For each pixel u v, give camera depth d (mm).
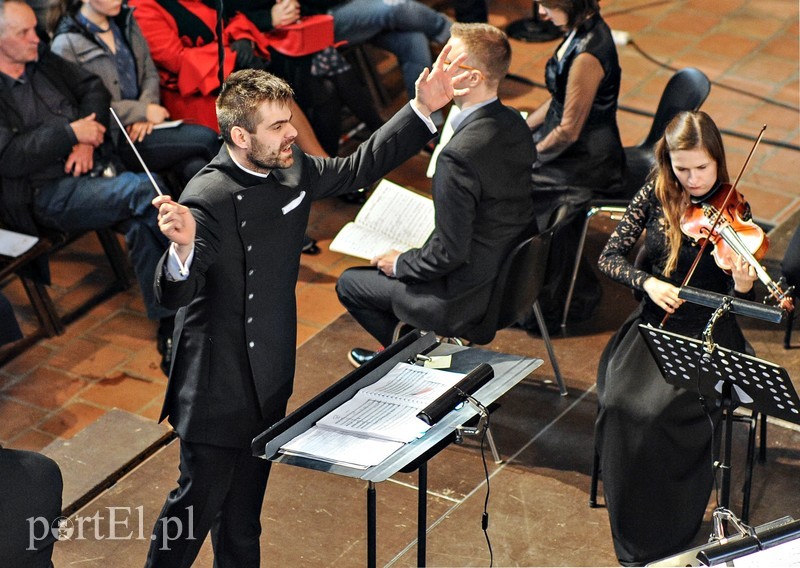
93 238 16969
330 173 10195
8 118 14195
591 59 13875
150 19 15859
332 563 11219
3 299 13727
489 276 12062
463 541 11391
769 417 12750
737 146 18172
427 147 18484
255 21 16875
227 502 10156
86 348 14789
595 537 11406
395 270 12359
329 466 8461
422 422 8750
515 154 11781
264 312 9609
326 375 13836
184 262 8781
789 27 21625
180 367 9703
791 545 8320
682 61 20594
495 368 9438
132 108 15344
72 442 12836
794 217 16266
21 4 13922
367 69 19625
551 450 12539
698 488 10961
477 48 11391
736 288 10602
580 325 14570
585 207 14258
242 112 9016
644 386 11016
